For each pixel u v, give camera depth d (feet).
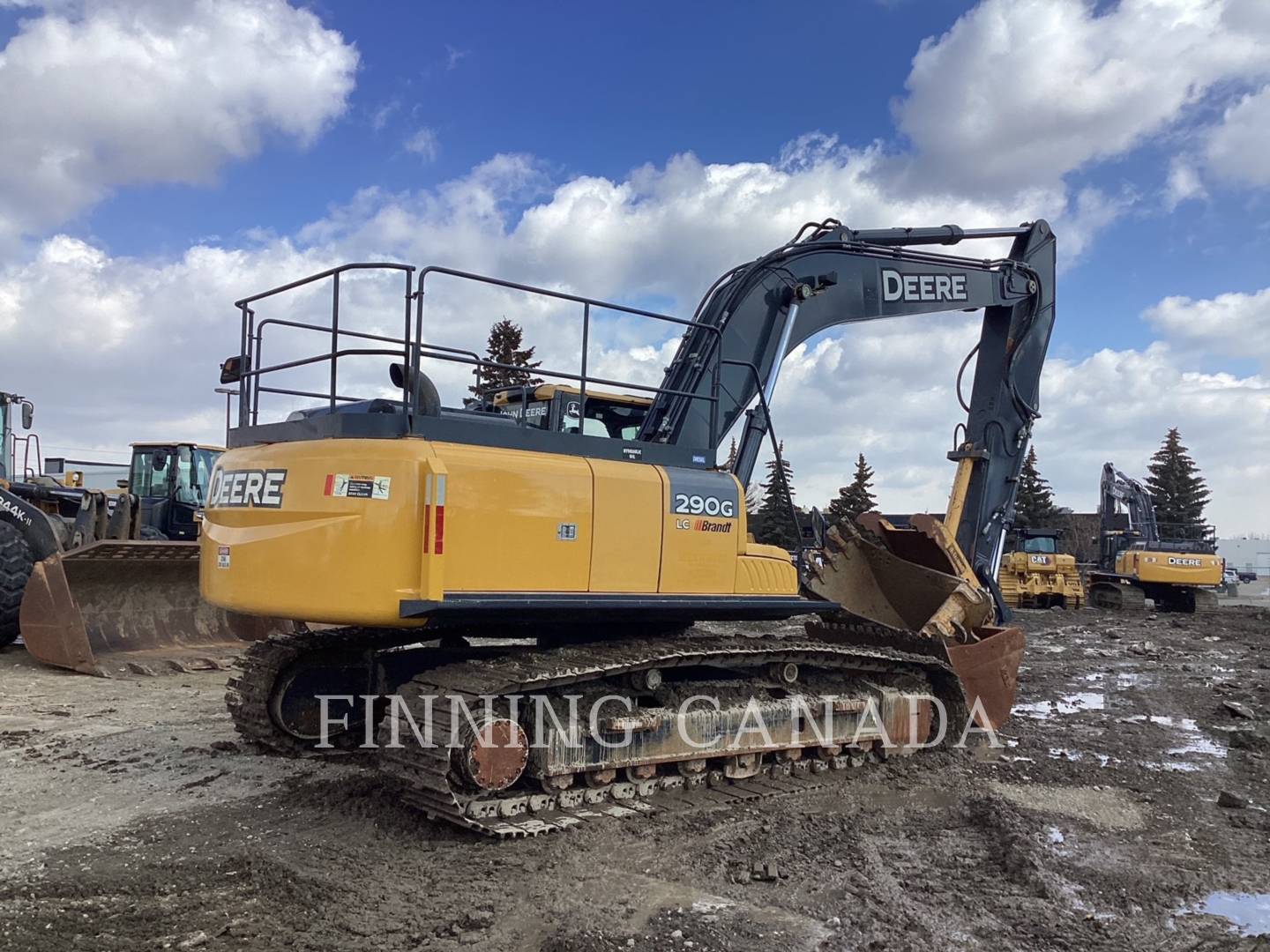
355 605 17.19
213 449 56.95
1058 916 15.05
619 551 19.61
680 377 25.27
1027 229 35.73
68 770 22.26
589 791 19.66
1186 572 86.17
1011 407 35.78
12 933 13.47
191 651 36.83
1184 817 20.95
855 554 31.65
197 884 15.49
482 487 17.78
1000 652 28.63
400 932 13.88
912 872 16.84
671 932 14.02
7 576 37.40
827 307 29.81
